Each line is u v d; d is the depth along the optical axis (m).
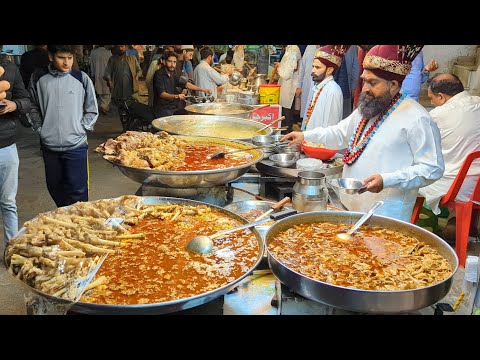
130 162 2.53
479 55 5.21
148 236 2.00
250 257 1.80
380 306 1.33
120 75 8.27
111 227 1.97
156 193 2.64
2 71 3.35
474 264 2.04
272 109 5.34
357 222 2.02
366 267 1.66
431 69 5.16
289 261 1.72
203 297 1.40
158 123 3.79
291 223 2.00
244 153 3.08
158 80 6.32
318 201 2.22
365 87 2.53
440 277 1.58
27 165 6.75
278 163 2.94
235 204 2.42
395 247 1.85
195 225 2.10
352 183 2.32
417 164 2.41
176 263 1.75
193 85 6.77
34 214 4.97
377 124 2.56
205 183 2.38
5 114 3.53
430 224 4.29
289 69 6.67
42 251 1.65
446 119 3.92
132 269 1.70
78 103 4.11
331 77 4.09
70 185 4.29
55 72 3.99
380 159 2.56
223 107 4.76
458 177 3.55
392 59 2.38
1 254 3.95
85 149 4.31
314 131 3.12
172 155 2.87
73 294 1.46
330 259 1.73
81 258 1.69
